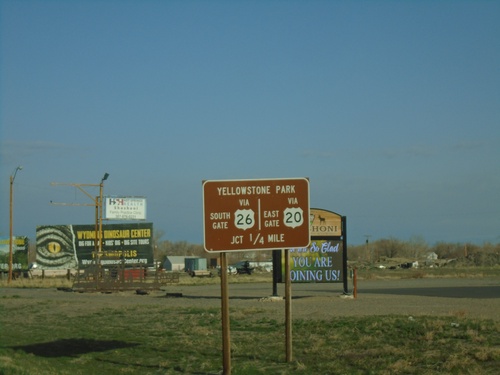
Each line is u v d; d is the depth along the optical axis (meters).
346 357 14.43
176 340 18.00
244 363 14.33
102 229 72.69
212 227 13.10
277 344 16.59
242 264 96.75
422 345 15.20
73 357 16.30
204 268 101.06
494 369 12.60
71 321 23.94
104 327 21.70
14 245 79.19
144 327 21.22
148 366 14.78
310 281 32.81
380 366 13.29
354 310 24.80
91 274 48.09
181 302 32.69
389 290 41.84
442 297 33.56
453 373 12.46
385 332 17.23
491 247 162.50
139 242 72.44
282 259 32.84
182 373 13.83
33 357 16.20
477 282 53.72
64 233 73.44
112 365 15.08
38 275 83.75
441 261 129.50
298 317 22.05
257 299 33.72
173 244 179.62
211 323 21.28
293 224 13.40
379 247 171.25
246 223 13.23
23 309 29.30
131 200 79.56
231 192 13.23
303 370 13.45
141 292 43.94
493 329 16.89
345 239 33.09
